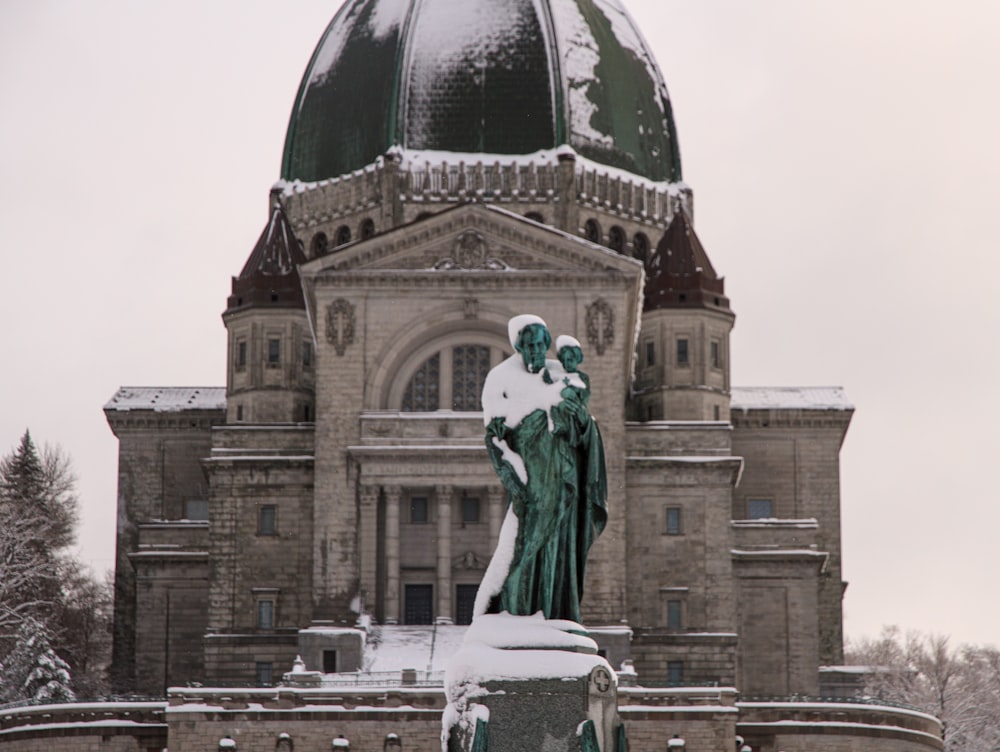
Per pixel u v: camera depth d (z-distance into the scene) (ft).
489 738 256.93
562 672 258.37
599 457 271.08
